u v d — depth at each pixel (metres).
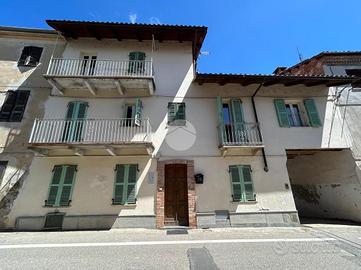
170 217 8.73
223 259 4.70
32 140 8.27
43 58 10.40
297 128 9.43
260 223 8.23
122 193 8.35
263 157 9.00
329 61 11.12
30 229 7.80
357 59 11.12
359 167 8.81
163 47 11.03
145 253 5.14
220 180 8.68
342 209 9.45
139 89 9.85
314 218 10.63
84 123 8.95
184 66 10.58
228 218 8.24
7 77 9.89
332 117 9.66
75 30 10.35
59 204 8.09
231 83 10.07
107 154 8.89
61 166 8.57
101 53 10.57
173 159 8.89
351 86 10.28
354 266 4.23
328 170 10.07
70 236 6.84
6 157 8.65
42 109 9.40
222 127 8.92
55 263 4.54
